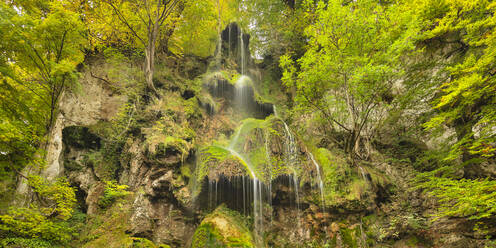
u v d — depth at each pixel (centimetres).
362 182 1009
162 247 851
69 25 895
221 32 1788
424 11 1094
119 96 1198
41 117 1037
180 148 995
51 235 760
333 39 1077
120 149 1062
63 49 931
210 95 1412
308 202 979
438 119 992
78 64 1229
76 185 981
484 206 741
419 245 879
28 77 1050
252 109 1504
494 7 912
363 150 1337
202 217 912
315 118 1359
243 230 849
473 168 1041
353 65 1041
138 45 1398
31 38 854
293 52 1808
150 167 968
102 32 1289
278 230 936
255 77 1803
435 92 1263
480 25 920
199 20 1550
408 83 1273
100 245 795
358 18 1011
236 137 1235
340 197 953
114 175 1016
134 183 959
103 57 1320
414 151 1291
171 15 1355
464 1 959
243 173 930
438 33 1073
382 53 1016
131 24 1296
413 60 1341
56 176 988
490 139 865
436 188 984
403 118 1408
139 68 1346
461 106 948
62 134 1049
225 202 930
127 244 795
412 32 930
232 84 1481
